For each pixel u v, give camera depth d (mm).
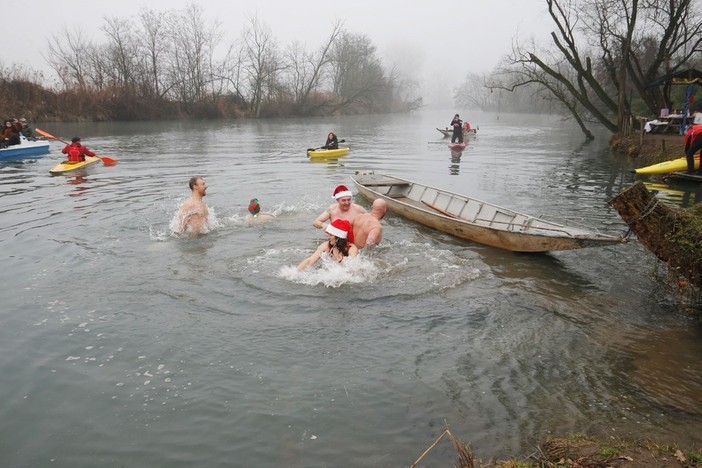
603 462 3393
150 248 7738
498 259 7656
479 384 4449
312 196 11766
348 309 5809
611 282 6820
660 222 6465
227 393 4246
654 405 4207
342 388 4340
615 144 23172
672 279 6633
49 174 14820
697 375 4664
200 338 5113
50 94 37625
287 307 5832
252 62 49500
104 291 6168
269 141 26797
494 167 17953
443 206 10500
